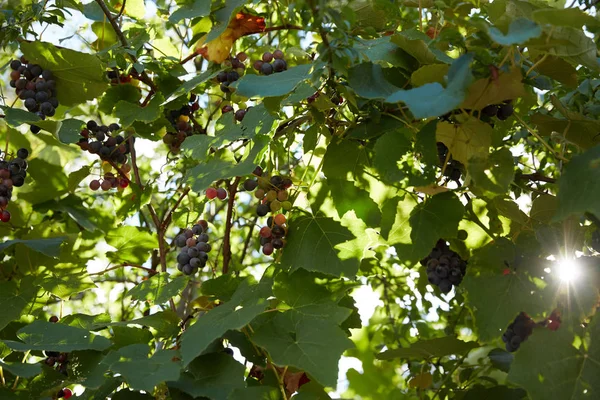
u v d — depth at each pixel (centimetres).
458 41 238
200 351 218
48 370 244
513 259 237
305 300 244
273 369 249
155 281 271
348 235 256
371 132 256
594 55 231
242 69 307
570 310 229
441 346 268
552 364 218
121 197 338
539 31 212
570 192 222
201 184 253
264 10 347
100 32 340
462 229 275
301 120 288
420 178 244
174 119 324
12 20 313
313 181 271
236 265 375
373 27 288
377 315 417
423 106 207
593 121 267
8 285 294
